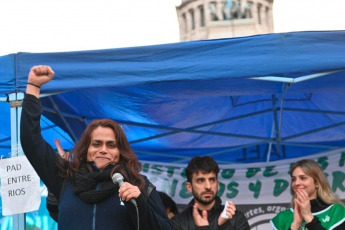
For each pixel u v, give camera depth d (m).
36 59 3.86
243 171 5.93
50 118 5.10
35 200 3.80
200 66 3.75
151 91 4.59
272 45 3.72
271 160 6.25
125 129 5.75
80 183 2.63
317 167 4.18
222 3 36.91
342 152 5.76
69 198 2.65
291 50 3.70
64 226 2.60
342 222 3.94
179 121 5.57
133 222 2.53
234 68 3.72
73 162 2.76
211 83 4.30
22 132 2.69
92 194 2.59
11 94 3.85
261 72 3.70
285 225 4.36
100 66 3.83
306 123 5.84
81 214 2.59
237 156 6.29
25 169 3.82
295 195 4.33
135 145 6.16
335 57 3.67
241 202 5.86
